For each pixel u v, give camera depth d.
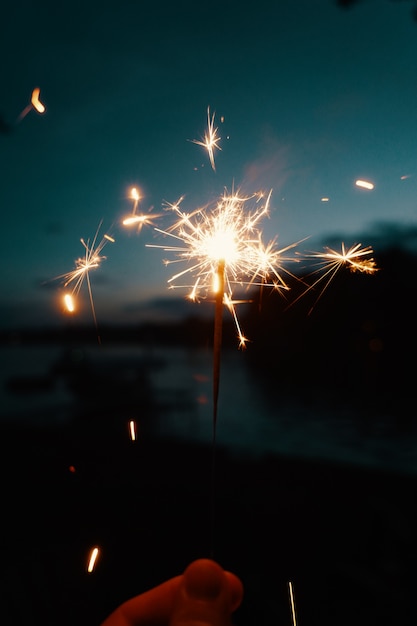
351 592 3.55
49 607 3.24
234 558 5.16
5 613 3.09
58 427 16.16
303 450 13.96
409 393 22.36
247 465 10.87
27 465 11.02
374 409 20.20
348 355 25.39
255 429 17.28
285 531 6.17
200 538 5.95
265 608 3.50
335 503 7.54
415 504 5.47
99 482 9.30
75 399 23.58
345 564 4.05
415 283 17.16
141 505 7.71
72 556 4.19
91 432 15.04
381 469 9.16
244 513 7.17
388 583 3.45
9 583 3.48
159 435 14.74
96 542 5.59
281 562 4.82
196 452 12.50
